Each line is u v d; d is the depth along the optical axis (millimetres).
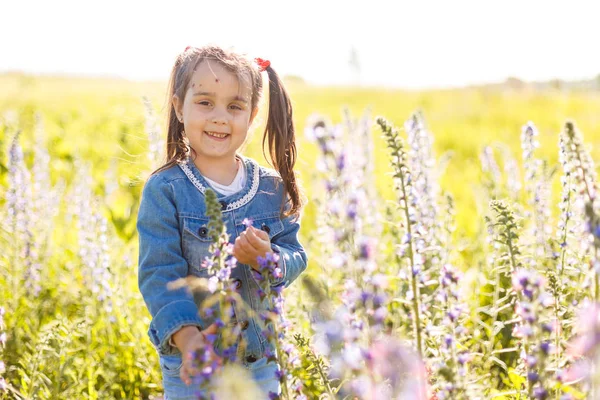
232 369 2416
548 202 4543
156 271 3137
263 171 3615
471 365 3629
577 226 3346
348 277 2324
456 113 23891
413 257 2641
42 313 5121
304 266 3568
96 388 4234
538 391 2334
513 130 18172
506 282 4535
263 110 3861
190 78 3359
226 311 2520
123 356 4531
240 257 2932
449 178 10281
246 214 3436
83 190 6203
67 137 12430
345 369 2209
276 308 2619
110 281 5008
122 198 7672
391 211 5172
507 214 2961
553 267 4031
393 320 3988
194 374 2396
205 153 3344
